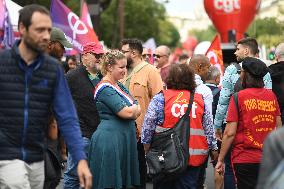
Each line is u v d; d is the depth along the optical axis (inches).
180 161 517.3
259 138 508.7
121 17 2679.6
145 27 3046.3
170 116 522.6
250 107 507.5
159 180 527.2
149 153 528.1
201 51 1239.5
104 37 2765.7
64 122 384.2
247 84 514.9
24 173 378.9
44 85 380.5
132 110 542.3
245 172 511.8
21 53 377.4
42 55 380.5
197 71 670.5
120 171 547.8
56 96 384.2
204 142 528.7
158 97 529.0
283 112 602.2
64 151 596.7
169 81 531.5
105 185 543.5
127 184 555.5
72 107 387.5
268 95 513.0
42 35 367.9
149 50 1042.7
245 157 509.7
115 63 545.0
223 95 590.9
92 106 598.9
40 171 390.0
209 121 530.3
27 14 366.6
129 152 554.6
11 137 378.3
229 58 1330.0
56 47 546.0
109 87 546.6
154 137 528.1
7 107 377.4
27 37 369.4
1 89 377.1
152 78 653.9
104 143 543.8
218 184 626.2
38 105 379.9
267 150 248.7
